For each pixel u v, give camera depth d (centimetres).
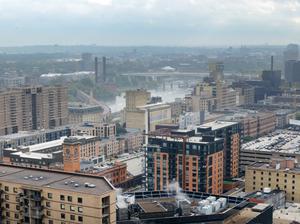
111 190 19462
